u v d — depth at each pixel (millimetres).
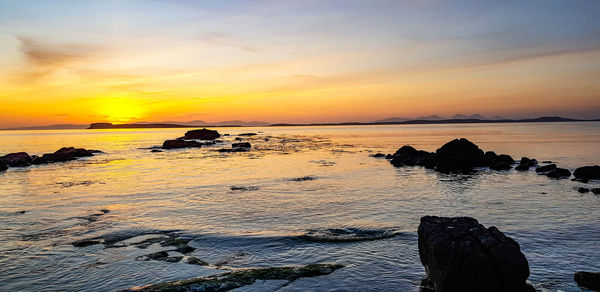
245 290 11203
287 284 11633
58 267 13586
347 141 111062
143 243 16234
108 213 22125
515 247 10508
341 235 16953
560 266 12984
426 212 21656
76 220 20469
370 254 14406
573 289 11133
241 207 23328
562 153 59312
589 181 32781
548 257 13867
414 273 12516
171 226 18953
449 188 30234
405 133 173125
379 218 20219
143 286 11391
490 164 44625
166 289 10805
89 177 39312
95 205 24547
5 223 19969
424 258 11945
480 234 11062
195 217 20828
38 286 12102
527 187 30344
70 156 60000
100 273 12977
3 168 47281
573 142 84500
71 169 47344
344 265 13266
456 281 10234
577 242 15617
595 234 16734
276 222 19562
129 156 66000
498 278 10156
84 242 16359
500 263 10109
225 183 33594
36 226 19312
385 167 45719
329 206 23391
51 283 12305
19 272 13211
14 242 16578
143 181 35688
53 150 87000
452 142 45219
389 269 12875
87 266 13625
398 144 93562
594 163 46438
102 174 41750
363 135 160250
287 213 21562
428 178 36219
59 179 38125
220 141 116375
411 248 15016
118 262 13961
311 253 14703
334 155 63250
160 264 13703
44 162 54531
